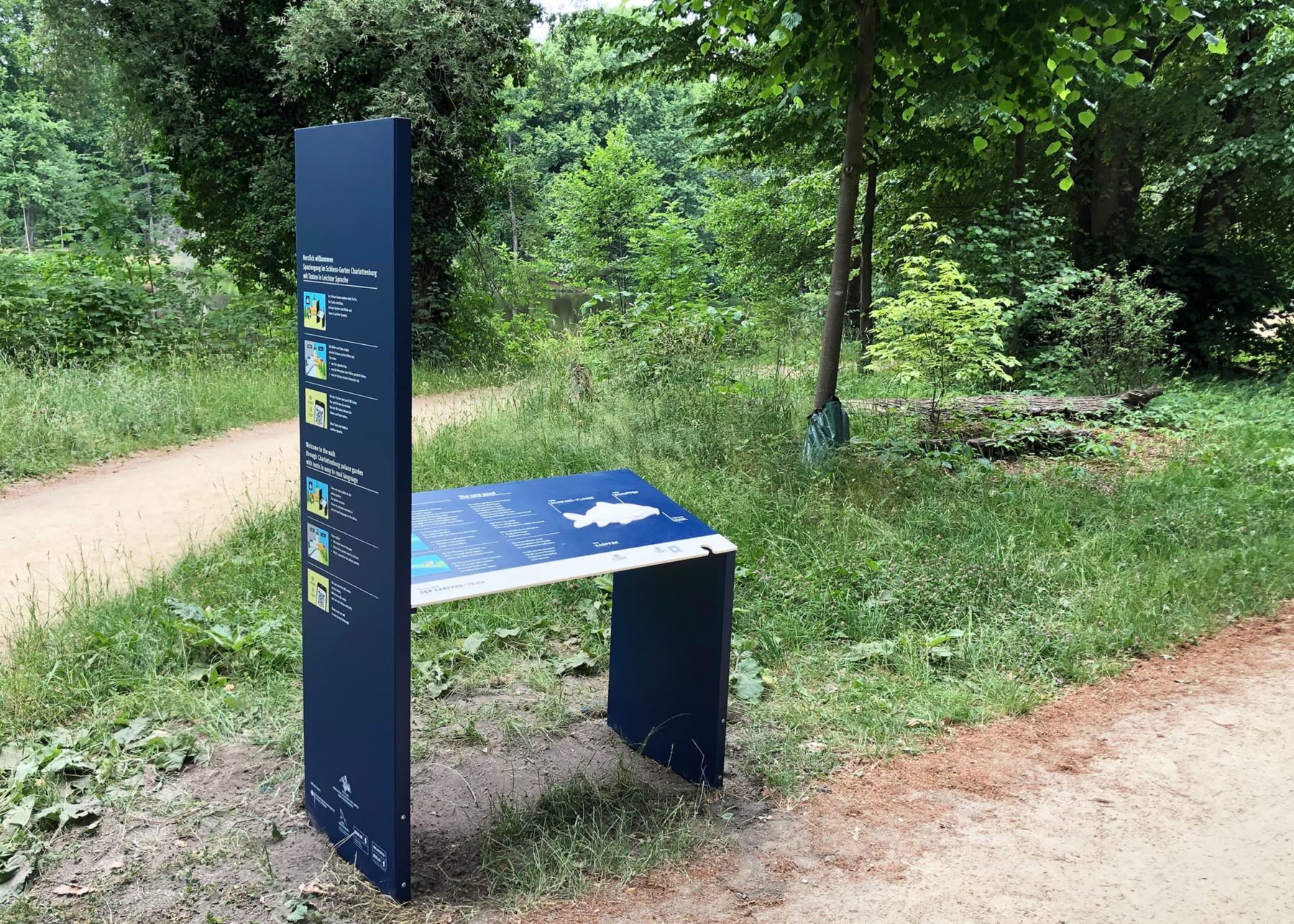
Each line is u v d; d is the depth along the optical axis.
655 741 3.85
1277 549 5.99
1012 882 3.03
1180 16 6.69
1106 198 16.02
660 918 2.85
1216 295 15.81
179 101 16.33
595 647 4.88
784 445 8.09
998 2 6.63
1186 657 4.79
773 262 26.56
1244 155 13.90
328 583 3.04
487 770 3.71
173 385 11.26
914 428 8.94
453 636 4.86
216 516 7.12
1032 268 12.93
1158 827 3.34
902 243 17.52
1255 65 14.20
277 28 16.22
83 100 18.44
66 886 2.88
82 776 3.50
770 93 8.46
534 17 16.77
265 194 16.55
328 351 2.91
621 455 7.78
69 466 8.67
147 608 4.93
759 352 13.45
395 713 2.77
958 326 8.97
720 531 6.20
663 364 10.46
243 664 4.45
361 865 3.01
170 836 3.16
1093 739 3.98
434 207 17.19
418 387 13.92
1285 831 3.31
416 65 15.57
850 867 3.11
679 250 32.03
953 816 3.41
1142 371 12.41
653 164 44.22
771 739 3.94
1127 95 14.24
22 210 46.50
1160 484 7.35
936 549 5.86
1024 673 4.53
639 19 14.47
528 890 2.96
